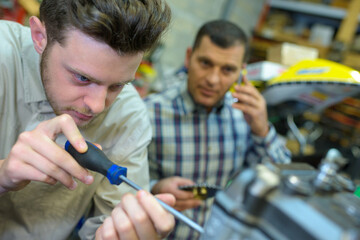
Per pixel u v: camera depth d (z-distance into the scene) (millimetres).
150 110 1027
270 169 291
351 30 1722
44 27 490
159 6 501
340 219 236
